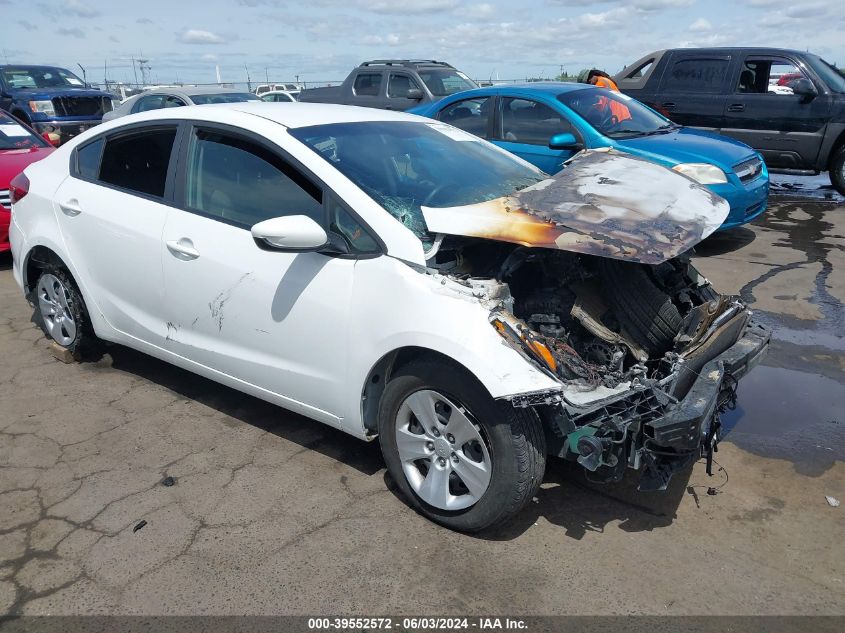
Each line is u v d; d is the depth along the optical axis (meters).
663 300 3.04
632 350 3.00
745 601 2.51
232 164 3.46
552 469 3.36
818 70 9.44
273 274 3.19
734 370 3.07
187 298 3.57
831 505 3.07
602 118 7.08
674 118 10.32
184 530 2.90
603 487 3.21
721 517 2.99
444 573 2.65
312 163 3.18
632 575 2.64
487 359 2.54
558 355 2.72
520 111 7.29
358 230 3.01
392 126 3.81
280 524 2.95
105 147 4.11
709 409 2.68
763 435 3.68
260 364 3.36
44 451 3.52
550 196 3.17
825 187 10.84
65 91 14.59
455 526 2.85
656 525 2.94
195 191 3.57
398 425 2.96
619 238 2.75
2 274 6.66
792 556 2.75
